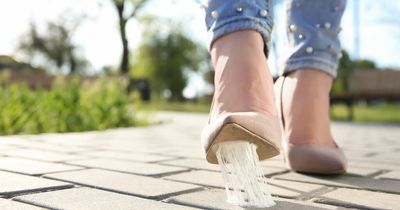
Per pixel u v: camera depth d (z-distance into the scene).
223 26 1.10
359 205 1.05
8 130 4.08
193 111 10.74
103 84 5.93
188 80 24.59
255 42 1.10
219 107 1.06
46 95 4.65
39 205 1.00
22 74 12.87
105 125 4.96
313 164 1.46
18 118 4.18
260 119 0.96
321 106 1.51
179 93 24.30
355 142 3.14
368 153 2.32
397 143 3.05
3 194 1.10
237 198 1.01
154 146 2.53
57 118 4.53
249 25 1.10
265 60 1.11
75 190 1.18
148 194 1.13
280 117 1.59
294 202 1.06
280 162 1.83
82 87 5.71
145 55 23.83
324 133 1.51
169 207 1.00
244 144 0.97
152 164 1.71
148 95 13.64
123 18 10.29
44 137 3.12
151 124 5.60
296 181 1.37
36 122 4.34
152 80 23.86
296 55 1.50
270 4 1.17
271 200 1.03
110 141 2.86
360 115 9.61
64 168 1.57
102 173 1.47
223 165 0.99
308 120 1.49
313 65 1.48
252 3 1.11
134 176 1.41
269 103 1.06
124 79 6.98
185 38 23.81
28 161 1.75
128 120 5.35
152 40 23.73
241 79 1.05
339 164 1.45
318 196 1.15
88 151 2.19
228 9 1.10
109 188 1.20
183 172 1.52
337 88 8.47
